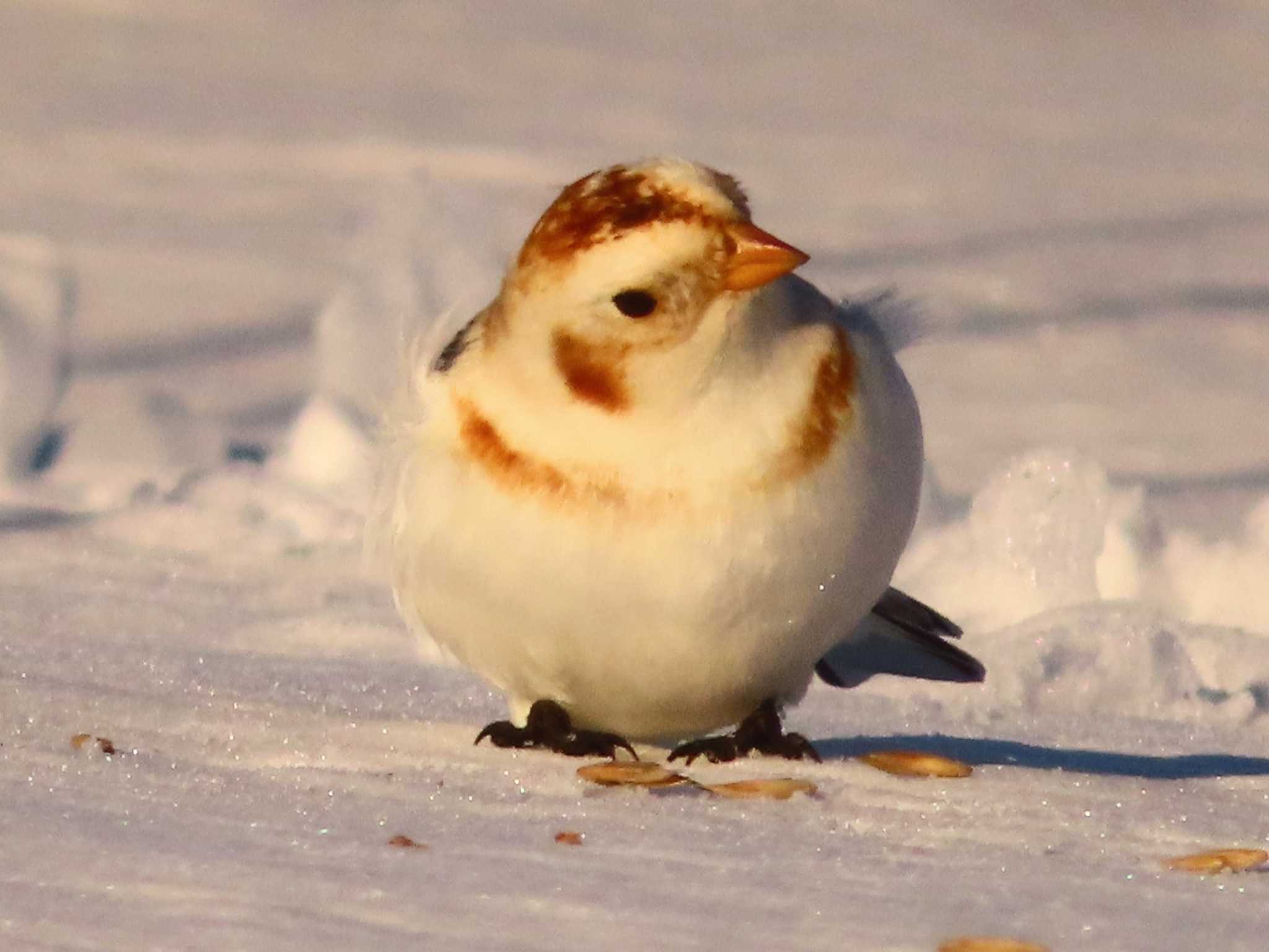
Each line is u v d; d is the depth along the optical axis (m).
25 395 18.17
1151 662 10.83
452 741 8.38
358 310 18.16
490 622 8.03
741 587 7.80
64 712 8.55
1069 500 12.80
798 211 24.98
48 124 28.59
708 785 7.71
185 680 9.76
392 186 20.75
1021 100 31.98
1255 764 8.99
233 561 13.24
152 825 6.77
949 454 17.11
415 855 6.52
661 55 33.97
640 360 7.62
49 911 5.80
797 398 7.80
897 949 5.80
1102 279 22.55
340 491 14.76
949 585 12.58
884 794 7.71
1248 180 27.39
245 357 19.77
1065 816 7.53
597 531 7.73
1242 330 21.14
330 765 7.91
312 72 32.28
